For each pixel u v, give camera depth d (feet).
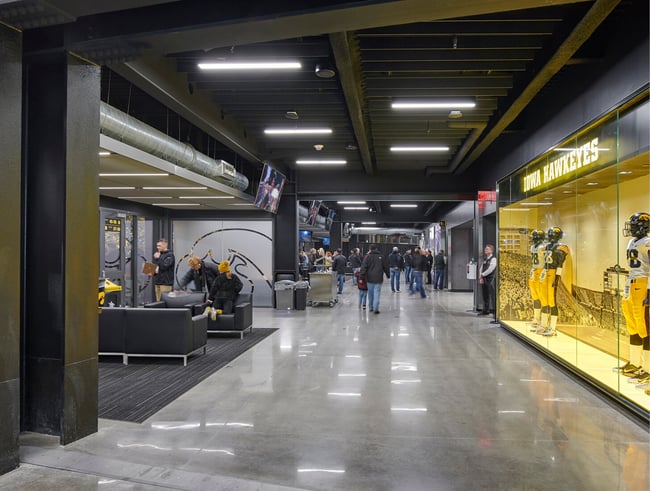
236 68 16.52
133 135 18.13
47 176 10.91
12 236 9.64
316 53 15.66
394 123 25.16
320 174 38.58
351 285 68.59
